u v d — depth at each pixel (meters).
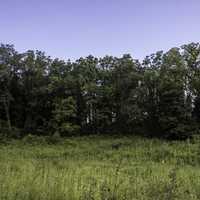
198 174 13.98
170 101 61.50
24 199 8.41
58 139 56.72
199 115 64.50
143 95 65.69
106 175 11.38
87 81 68.50
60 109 64.31
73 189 8.74
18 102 70.88
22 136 62.94
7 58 70.88
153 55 68.50
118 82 68.19
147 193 8.64
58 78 68.25
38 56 72.69
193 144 49.44
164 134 61.06
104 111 66.94
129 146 50.69
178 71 64.69
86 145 53.16
